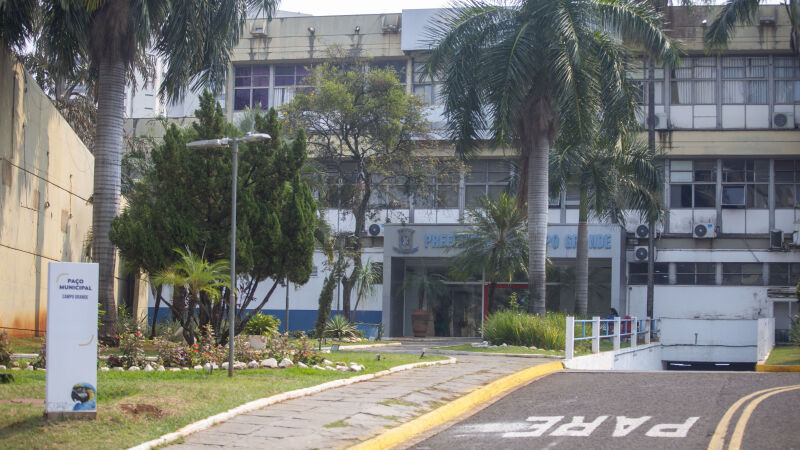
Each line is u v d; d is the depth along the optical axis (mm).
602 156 29938
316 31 44438
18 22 20703
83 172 28422
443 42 25328
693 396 12656
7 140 21203
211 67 23391
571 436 9781
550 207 41438
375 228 42062
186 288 17156
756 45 40844
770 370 19891
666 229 41688
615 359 24828
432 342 32438
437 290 38312
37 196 23641
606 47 24797
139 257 17297
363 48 43688
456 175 38844
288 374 14328
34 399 10727
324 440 9312
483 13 25172
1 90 20562
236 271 17953
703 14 40250
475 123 25172
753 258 40844
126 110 47344
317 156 35812
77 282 9516
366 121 34656
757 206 41281
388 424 10453
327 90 33594
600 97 24547
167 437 9008
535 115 24781
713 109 41531
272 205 18578
